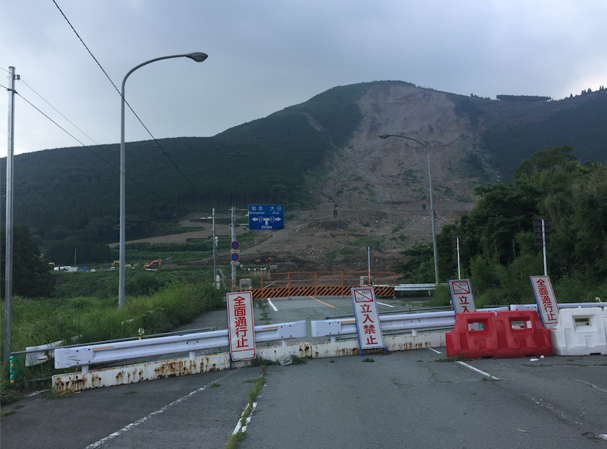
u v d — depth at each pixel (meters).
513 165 172.50
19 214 117.25
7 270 8.85
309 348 9.95
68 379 8.05
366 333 10.22
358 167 198.50
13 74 9.19
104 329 11.30
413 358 9.68
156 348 8.80
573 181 23.03
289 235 101.75
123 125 16.55
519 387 6.98
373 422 5.57
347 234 101.62
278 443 4.98
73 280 61.44
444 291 22.98
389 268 72.88
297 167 183.62
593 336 9.50
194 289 24.20
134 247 100.38
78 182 146.38
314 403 6.53
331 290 35.22
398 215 122.06
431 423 5.45
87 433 5.62
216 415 6.17
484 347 9.35
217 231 112.81
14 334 10.28
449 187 161.38
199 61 16.50
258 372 8.84
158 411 6.48
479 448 4.61
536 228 16.28
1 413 6.66
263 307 25.48
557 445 4.63
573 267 19.69
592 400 6.20
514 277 19.14
